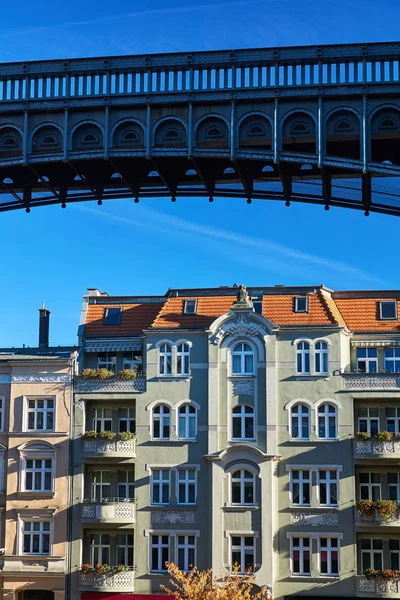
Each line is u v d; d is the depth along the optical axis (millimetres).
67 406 59469
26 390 60000
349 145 33094
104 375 59500
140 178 35562
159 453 58156
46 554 57938
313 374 57531
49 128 33062
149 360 59375
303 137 31688
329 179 33562
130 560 58312
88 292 64375
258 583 55406
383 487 57031
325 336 57812
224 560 56031
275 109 31406
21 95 32812
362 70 30875
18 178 36000
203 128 32219
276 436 57125
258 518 56094
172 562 56531
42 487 58938
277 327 58094
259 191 34938
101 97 32281
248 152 31672
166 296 62562
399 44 30719
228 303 60719
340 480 56281
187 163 34125
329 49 31125
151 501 57750
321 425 57188
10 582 57812
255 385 57906
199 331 59094
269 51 31422
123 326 62094
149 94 32000
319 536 55844
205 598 51062
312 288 60594
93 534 58781
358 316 60562
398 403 57469
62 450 58938
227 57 31641
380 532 56000
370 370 59250
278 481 56844
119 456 57969
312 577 55438
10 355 61781
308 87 31141
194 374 58750
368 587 54812
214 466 57094
